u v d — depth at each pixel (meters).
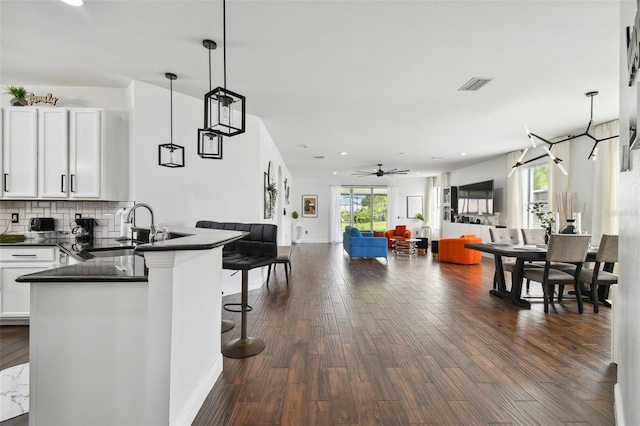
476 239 6.75
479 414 1.72
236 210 4.17
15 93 3.14
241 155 4.25
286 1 2.03
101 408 1.47
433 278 5.25
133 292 1.47
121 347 1.46
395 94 3.58
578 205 5.24
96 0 2.03
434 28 2.32
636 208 1.26
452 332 2.88
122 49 2.66
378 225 11.60
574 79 3.17
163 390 1.44
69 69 3.04
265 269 5.15
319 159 7.76
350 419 1.67
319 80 3.23
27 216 3.38
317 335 2.79
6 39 2.51
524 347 2.56
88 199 3.17
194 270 1.73
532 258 3.61
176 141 3.62
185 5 2.08
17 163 3.06
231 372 2.15
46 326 1.45
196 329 1.76
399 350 2.50
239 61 2.84
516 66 2.91
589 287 4.09
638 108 0.92
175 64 2.92
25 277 1.42
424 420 1.67
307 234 11.46
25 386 2.00
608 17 2.18
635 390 1.26
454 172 9.51
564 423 1.65
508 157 6.85
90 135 3.15
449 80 3.21
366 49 2.62
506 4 2.06
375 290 4.42
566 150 5.40
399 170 9.67
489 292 4.32
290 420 1.67
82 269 1.65
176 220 3.62
